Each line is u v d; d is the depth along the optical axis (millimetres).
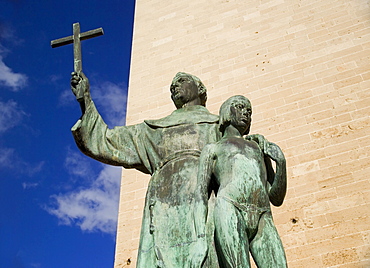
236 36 12477
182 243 4113
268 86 11070
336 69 10719
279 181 4375
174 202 4367
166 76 12453
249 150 4348
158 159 4883
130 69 13094
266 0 12961
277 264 3838
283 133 10117
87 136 5035
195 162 4617
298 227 8680
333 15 11797
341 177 9047
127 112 12023
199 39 12898
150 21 14117
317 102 10344
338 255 8109
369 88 10109
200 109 5273
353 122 9734
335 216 8586
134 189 10453
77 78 5176
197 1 13930
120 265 9281
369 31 11078
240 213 3928
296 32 11852
